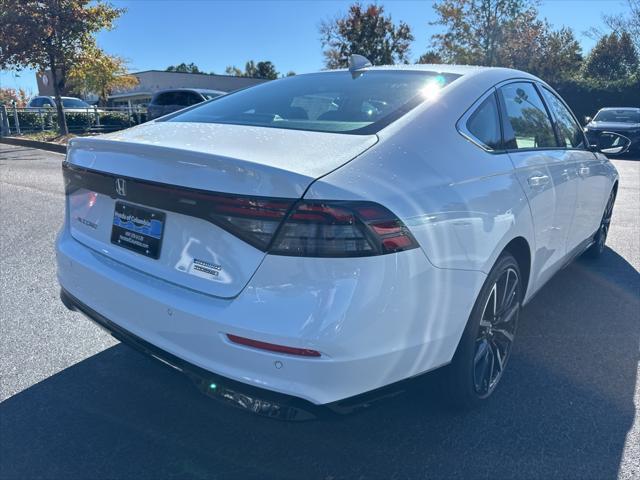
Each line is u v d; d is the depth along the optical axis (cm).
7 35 1482
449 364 237
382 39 3225
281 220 186
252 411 200
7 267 465
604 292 437
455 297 222
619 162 1446
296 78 338
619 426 262
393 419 266
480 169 247
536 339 352
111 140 242
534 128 328
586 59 3847
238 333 193
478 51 2850
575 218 375
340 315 184
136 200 225
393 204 195
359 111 256
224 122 268
